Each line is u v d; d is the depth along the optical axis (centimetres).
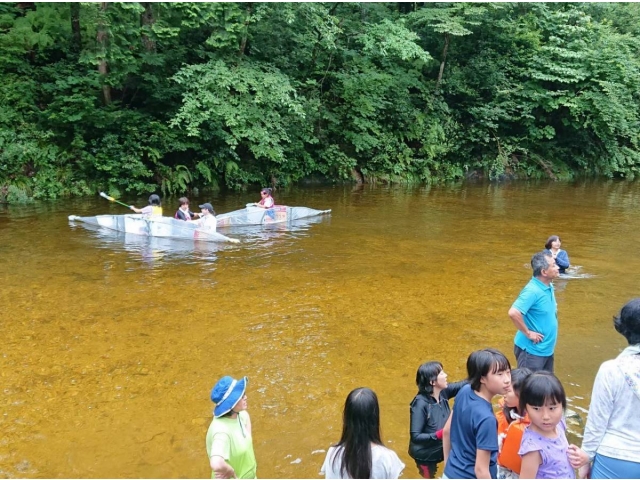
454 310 734
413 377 542
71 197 1498
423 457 359
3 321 660
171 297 757
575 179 2427
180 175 1623
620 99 2316
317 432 444
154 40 1530
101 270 871
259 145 1547
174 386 519
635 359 271
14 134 1453
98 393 503
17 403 483
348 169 2042
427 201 1692
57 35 1627
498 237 1197
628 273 927
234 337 631
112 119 1520
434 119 2253
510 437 295
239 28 1398
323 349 604
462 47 2417
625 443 266
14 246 997
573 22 2528
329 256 998
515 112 2359
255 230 1205
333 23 1697
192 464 400
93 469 392
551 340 442
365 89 2061
